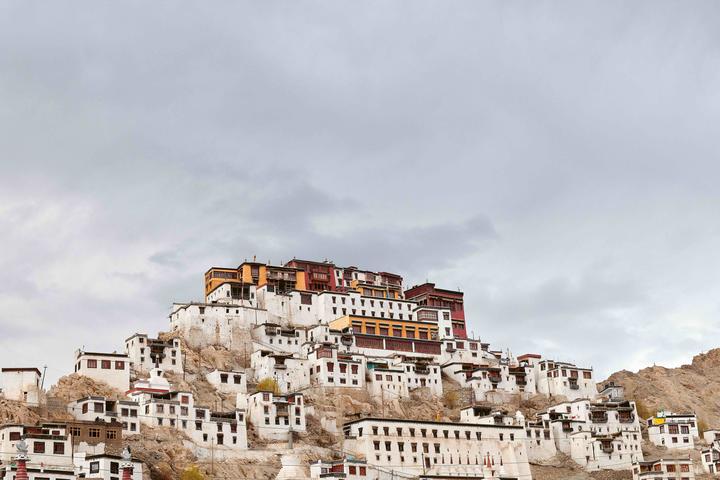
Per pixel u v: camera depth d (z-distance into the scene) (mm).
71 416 189375
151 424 192625
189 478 175750
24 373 190875
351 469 190000
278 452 198125
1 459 162250
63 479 152750
